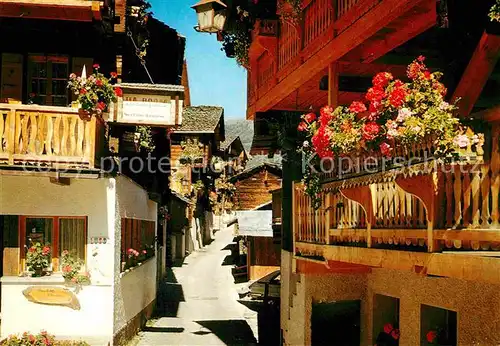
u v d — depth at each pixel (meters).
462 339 7.43
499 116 4.89
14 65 14.91
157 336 16.48
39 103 14.90
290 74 11.69
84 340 13.02
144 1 18.19
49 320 13.03
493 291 6.69
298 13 11.12
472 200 5.29
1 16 13.91
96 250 13.25
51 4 13.34
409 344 9.09
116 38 15.35
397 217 6.88
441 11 7.67
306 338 11.35
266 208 33.78
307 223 10.64
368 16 8.16
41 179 13.20
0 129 12.18
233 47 15.99
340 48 9.13
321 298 11.25
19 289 13.01
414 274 8.95
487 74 7.82
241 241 35.78
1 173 11.88
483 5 8.15
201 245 49.31
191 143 44.28
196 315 21.12
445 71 9.31
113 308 13.22
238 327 18.52
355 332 11.41
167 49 25.75
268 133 15.88
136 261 17.12
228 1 14.05
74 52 15.14
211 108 46.34
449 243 5.89
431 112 5.75
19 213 13.05
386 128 6.40
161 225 28.47
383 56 9.90
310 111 13.84
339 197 8.90
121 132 15.15
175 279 31.14
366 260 7.64
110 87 12.83
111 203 13.37
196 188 46.25
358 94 12.01
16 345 11.87
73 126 12.47
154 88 13.81
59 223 13.31
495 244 5.65
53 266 13.27
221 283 30.44
